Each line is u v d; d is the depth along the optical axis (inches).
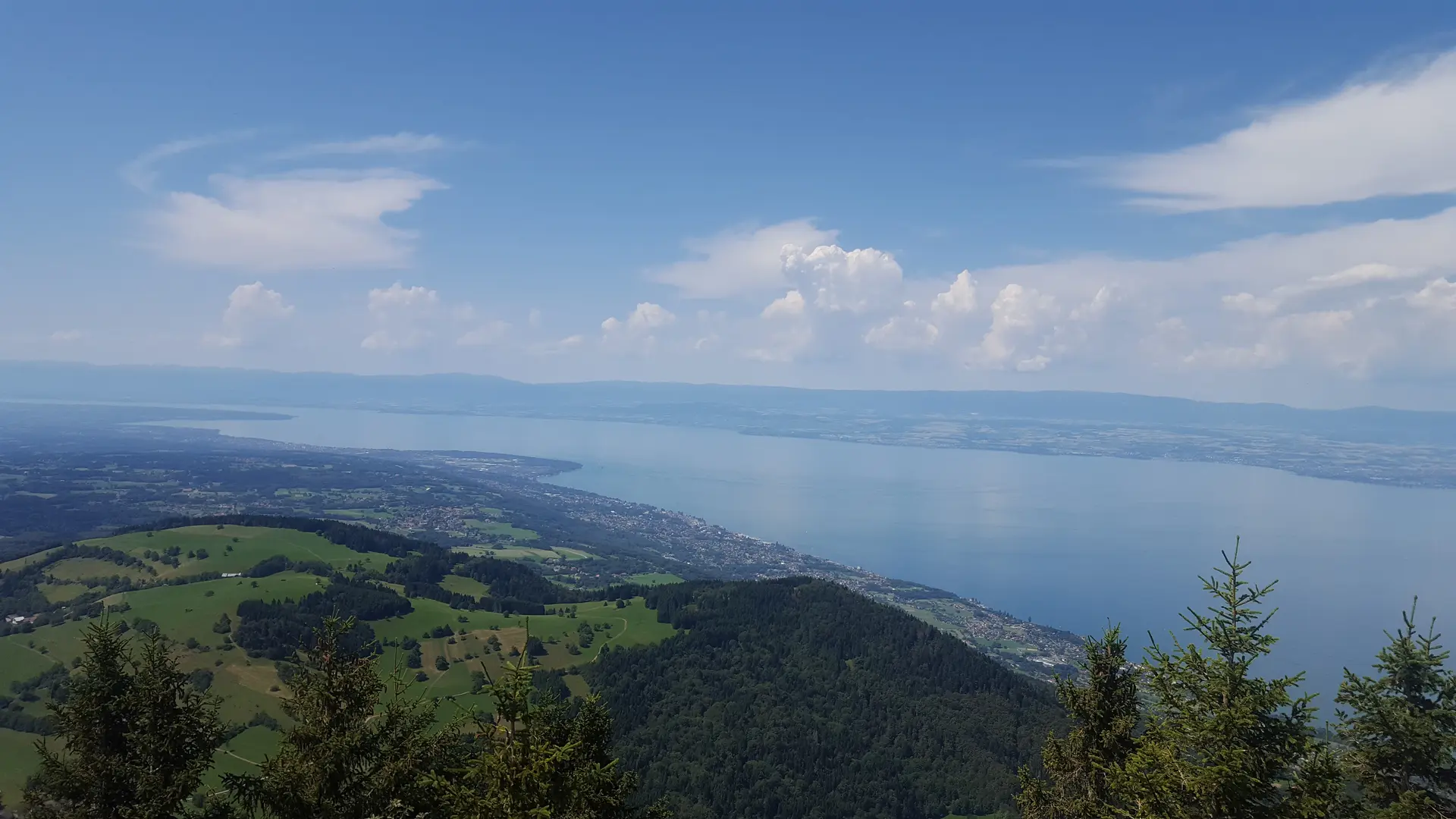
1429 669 1025.5
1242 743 809.5
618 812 889.5
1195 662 864.3
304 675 916.0
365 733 883.4
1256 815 786.8
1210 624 875.4
